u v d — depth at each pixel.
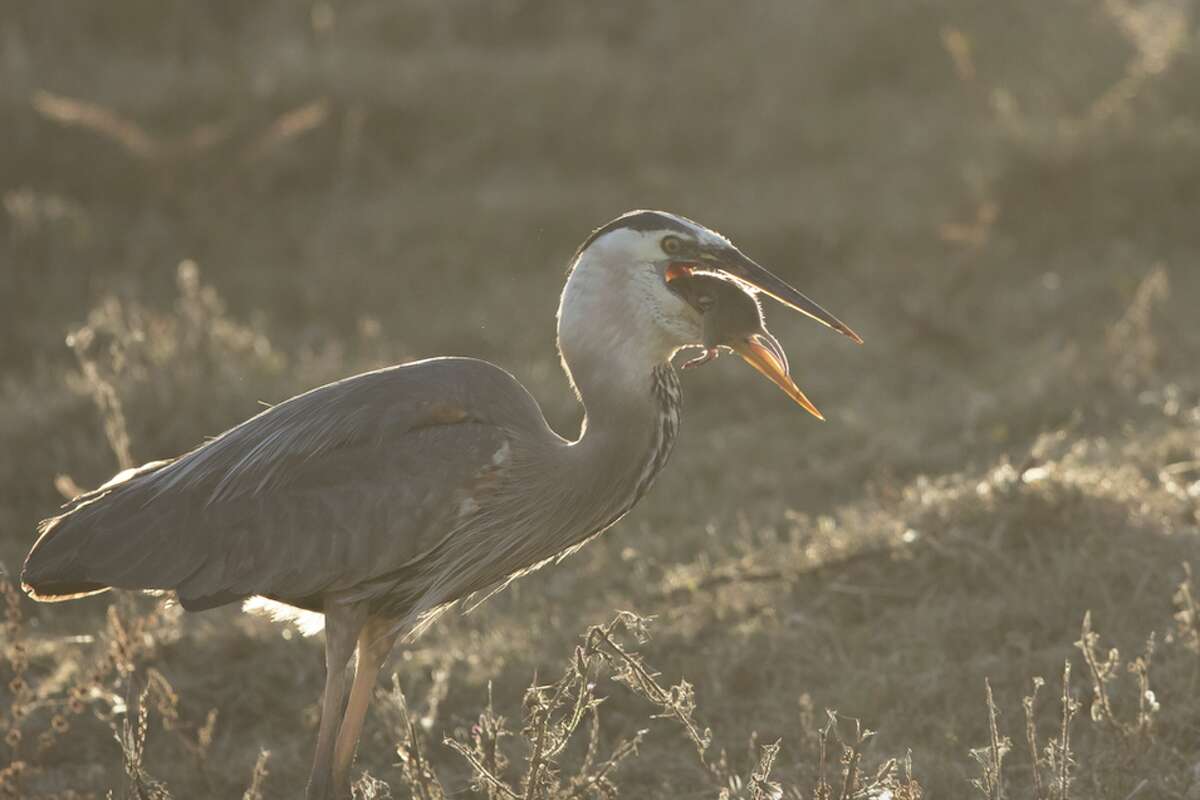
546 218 19.39
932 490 10.18
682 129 22.11
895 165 20.72
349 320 17.45
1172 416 11.98
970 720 7.80
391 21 25.25
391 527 6.75
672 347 7.08
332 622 6.91
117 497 6.91
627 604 9.69
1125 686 7.71
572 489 6.98
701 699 8.45
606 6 25.84
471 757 6.16
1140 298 14.15
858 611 9.16
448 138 21.64
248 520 6.78
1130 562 8.75
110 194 20.08
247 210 20.00
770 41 24.22
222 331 14.27
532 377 14.48
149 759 8.47
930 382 14.62
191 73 22.61
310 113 20.42
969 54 22.77
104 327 14.86
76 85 21.89
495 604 10.30
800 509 11.51
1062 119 19.70
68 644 9.59
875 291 17.19
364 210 20.06
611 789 6.39
